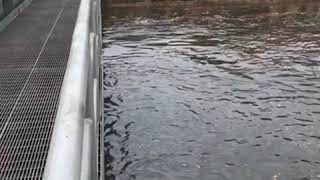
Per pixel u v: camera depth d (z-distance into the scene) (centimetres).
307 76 1286
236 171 772
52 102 505
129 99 1127
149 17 2398
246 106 1066
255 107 1059
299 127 945
